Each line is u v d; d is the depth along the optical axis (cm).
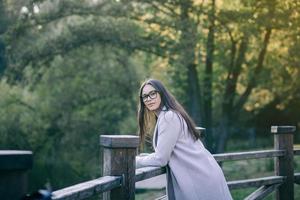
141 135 381
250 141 2928
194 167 345
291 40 1565
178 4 1508
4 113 1617
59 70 1680
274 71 1677
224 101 1686
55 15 1586
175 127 344
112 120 1738
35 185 1684
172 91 1903
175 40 1557
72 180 1683
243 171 1368
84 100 1702
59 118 1652
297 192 812
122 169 320
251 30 1449
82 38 1528
